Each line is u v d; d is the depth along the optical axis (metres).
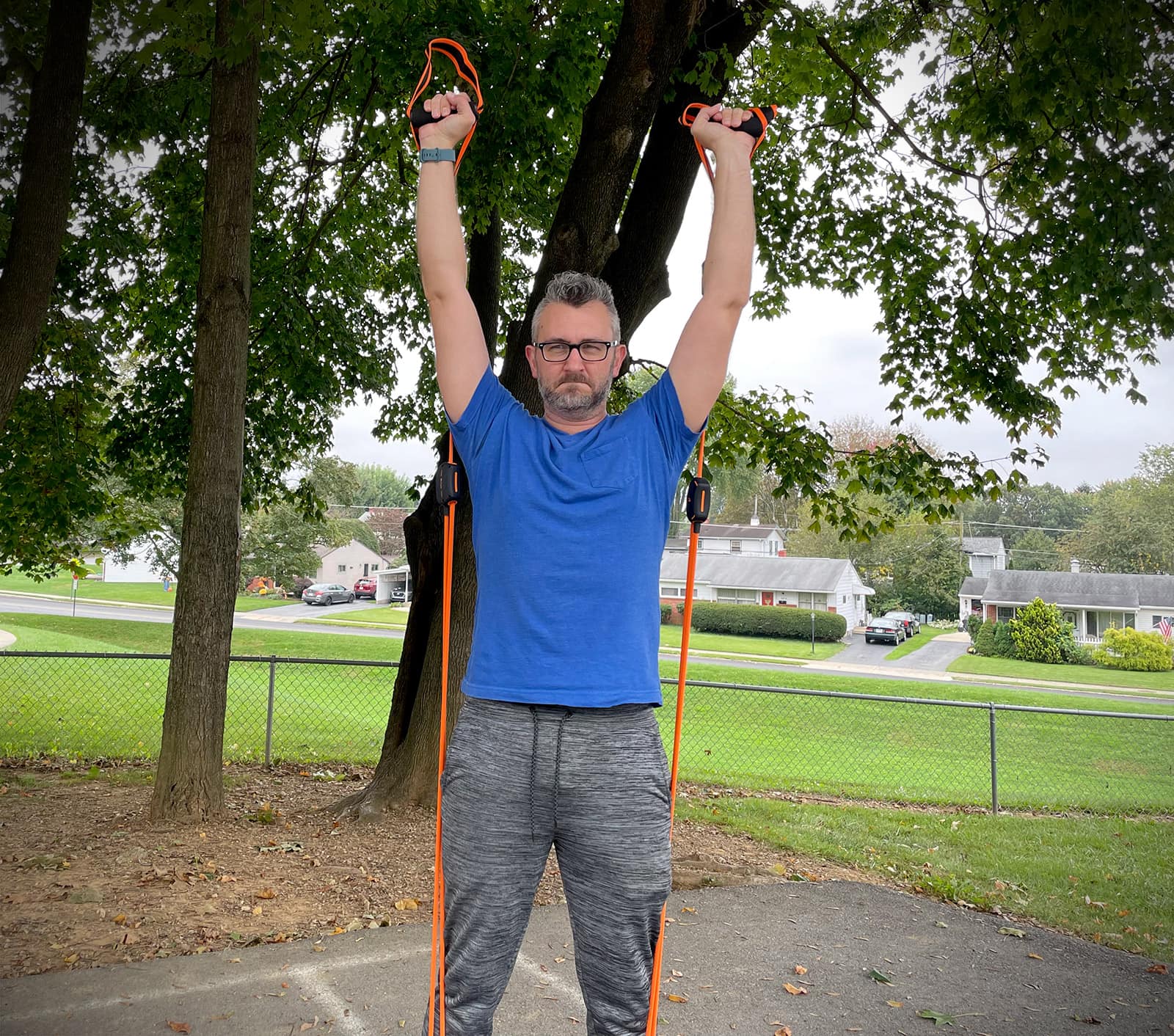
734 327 1.85
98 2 6.34
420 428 12.45
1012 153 7.82
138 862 5.04
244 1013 3.22
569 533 1.73
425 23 6.82
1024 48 5.84
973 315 8.91
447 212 1.89
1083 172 5.80
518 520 1.75
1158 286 5.62
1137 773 13.30
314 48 8.64
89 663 17.61
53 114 5.72
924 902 5.09
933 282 9.16
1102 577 57.44
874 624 49.53
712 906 4.84
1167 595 54.88
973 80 7.01
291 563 41.94
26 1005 3.21
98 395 10.71
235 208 6.12
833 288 10.22
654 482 1.81
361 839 5.83
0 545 11.51
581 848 1.71
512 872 1.73
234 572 6.31
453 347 1.87
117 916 4.14
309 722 12.94
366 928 4.16
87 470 10.74
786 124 9.20
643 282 6.67
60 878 4.71
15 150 7.44
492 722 1.73
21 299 5.60
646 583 1.78
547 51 6.98
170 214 10.23
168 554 30.58
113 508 12.20
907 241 8.91
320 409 11.39
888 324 9.77
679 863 5.63
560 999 3.46
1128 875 6.39
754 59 9.16
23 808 6.53
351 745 10.83
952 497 9.73
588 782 1.69
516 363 6.34
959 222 8.93
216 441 6.11
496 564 1.77
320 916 4.34
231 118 6.10
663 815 1.75
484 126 6.97
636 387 11.45
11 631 22.47
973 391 9.35
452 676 6.38
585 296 1.87
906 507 10.74
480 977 1.76
